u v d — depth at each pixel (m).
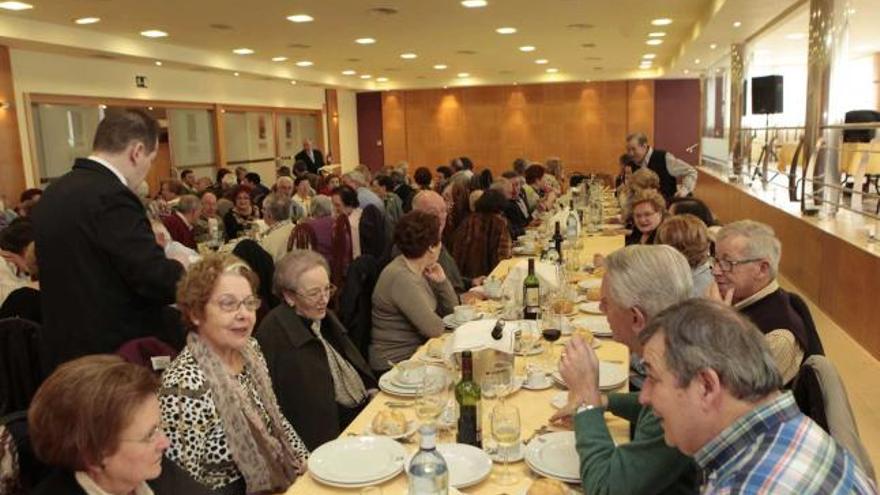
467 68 13.82
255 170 13.70
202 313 1.97
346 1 6.79
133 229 2.45
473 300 3.83
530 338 2.79
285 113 14.84
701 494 1.16
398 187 8.95
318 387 2.45
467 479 1.72
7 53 8.03
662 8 7.76
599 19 8.30
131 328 2.51
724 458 1.12
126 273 2.44
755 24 8.00
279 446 2.06
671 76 15.63
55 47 8.09
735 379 1.09
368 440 1.94
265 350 2.45
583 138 17.14
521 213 7.17
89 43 8.25
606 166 17.09
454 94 17.69
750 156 9.82
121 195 2.45
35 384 2.63
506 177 7.57
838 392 1.66
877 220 4.90
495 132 17.64
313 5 6.95
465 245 5.15
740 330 1.14
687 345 1.13
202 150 11.98
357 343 3.32
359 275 3.37
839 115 5.87
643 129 16.75
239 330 1.99
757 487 1.03
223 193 8.62
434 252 3.33
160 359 2.06
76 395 1.36
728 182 9.26
